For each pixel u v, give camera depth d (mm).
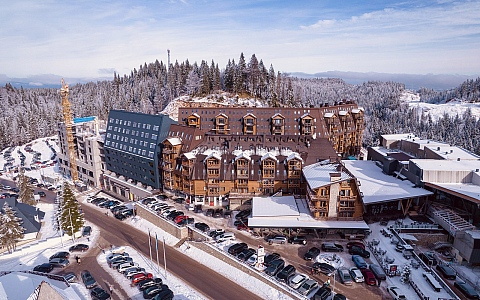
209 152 90250
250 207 84375
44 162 160250
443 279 55812
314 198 69625
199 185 86625
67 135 125000
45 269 63094
